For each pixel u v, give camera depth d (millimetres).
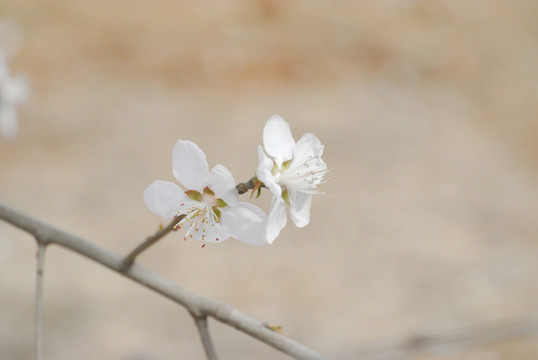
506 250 1241
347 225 1271
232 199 363
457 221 1321
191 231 364
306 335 982
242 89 1779
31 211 1220
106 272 1101
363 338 973
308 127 1617
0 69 515
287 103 1732
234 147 1513
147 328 982
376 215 1309
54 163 1391
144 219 1245
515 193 1457
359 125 1645
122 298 1043
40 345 393
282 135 372
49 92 1645
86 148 1453
